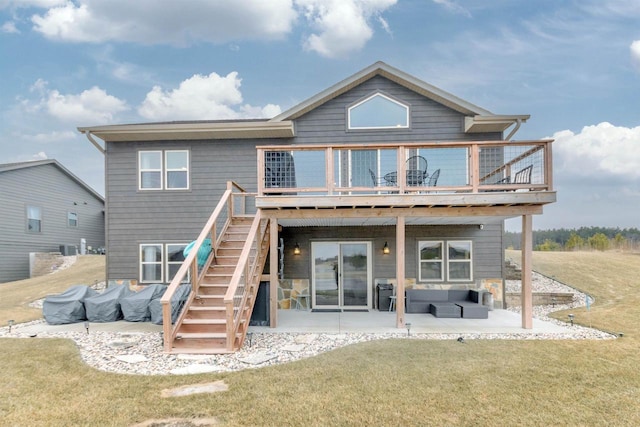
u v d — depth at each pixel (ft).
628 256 54.70
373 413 12.51
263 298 26.40
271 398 13.62
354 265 34.27
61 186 64.44
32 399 13.74
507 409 12.76
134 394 14.11
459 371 16.07
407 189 24.58
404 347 19.83
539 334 22.99
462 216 25.66
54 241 62.44
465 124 33.24
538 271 45.24
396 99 34.01
